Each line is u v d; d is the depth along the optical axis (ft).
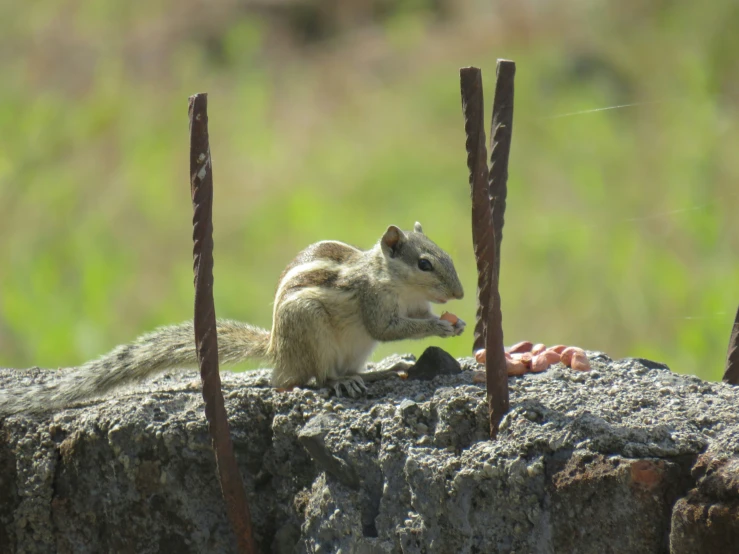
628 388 17.78
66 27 76.48
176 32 76.79
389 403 18.19
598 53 66.03
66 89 70.08
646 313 42.83
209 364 16.92
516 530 15.85
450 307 44.96
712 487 14.42
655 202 50.85
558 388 17.85
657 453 15.20
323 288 21.81
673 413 16.39
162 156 60.54
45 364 44.93
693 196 48.80
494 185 20.31
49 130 63.46
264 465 18.98
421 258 22.56
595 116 58.80
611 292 44.32
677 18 63.77
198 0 79.05
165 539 18.98
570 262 47.06
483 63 69.62
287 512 18.69
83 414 19.74
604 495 15.14
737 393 17.56
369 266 22.40
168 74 72.13
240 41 74.02
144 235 54.13
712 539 14.24
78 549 19.57
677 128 55.16
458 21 77.61
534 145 58.08
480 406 16.88
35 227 55.26
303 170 59.93
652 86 61.62
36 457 19.62
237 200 57.31
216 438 17.12
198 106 16.33
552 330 43.73
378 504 17.29
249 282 49.96
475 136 15.96
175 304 48.47
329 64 73.72
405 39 74.64
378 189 57.93
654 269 44.80
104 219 55.42
